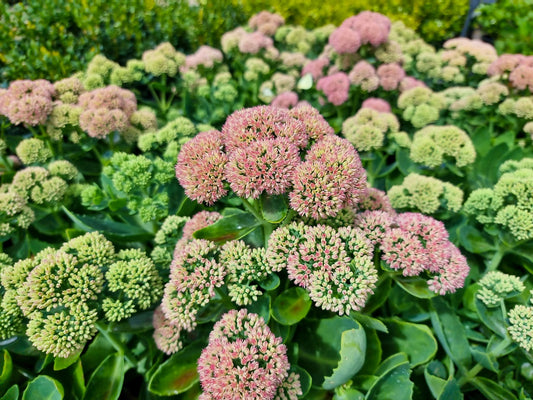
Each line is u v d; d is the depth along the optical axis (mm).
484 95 448
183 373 240
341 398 238
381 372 251
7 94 356
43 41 567
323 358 257
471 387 276
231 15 729
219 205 367
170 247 304
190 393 239
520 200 292
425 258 229
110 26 594
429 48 579
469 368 270
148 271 250
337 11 752
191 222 279
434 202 338
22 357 272
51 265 229
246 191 206
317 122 246
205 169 216
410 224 244
